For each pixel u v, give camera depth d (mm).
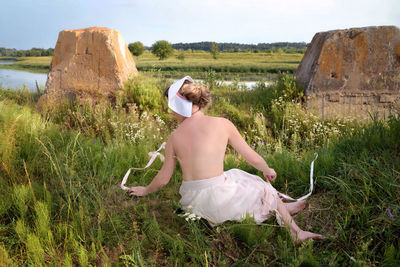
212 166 2182
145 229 2332
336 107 6648
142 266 1794
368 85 6520
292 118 5867
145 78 7891
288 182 3211
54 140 4023
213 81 10414
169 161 2309
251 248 2105
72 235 2098
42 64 53594
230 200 2188
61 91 6719
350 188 2531
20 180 2809
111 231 2285
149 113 6082
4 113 4090
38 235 2039
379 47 6336
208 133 2189
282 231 2213
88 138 4598
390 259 1763
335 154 3336
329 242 2117
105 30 6672
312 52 7320
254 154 2293
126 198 2820
